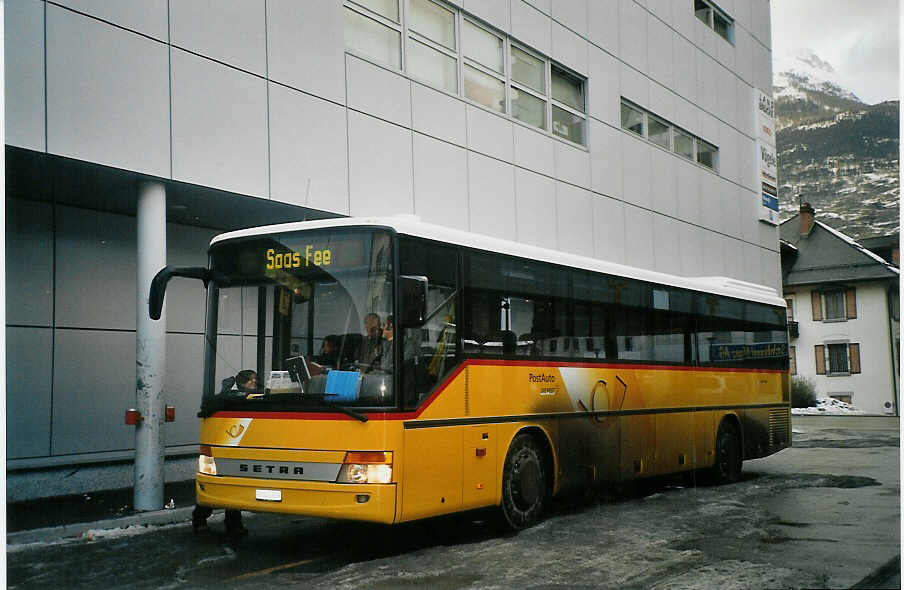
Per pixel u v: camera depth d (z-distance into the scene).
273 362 8.45
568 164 19.98
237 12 12.48
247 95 12.55
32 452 12.18
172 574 7.74
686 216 25.14
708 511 11.12
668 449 12.88
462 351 8.95
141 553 8.76
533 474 9.98
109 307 13.29
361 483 7.84
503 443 9.42
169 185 11.75
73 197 12.45
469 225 16.77
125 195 12.34
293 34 13.32
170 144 11.48
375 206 14.60
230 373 8.66
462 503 8.76
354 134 14.30
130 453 13.34
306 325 8.38
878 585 6.88
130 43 11.10
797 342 57.53
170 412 11.31
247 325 8.66
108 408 13.13
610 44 22.03
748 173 29.39
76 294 12.88
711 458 14.12
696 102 26.25
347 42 14.56
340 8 14.18
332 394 8.08
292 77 13.26
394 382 8.00
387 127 14.98
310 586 7.10
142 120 11.17
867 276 55.25
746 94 29.66
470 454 8.91
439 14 16.70
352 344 8.15
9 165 10.63
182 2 11.74
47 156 10.27
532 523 9.93
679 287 13.71
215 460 8.59
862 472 16.44
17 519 10.28
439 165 16.11
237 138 12.36
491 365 9.35
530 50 19.27
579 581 7.10
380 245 8.25
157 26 11.42
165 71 11.48
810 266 57.75
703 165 26.66
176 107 11.59
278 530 10.09
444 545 8.91
